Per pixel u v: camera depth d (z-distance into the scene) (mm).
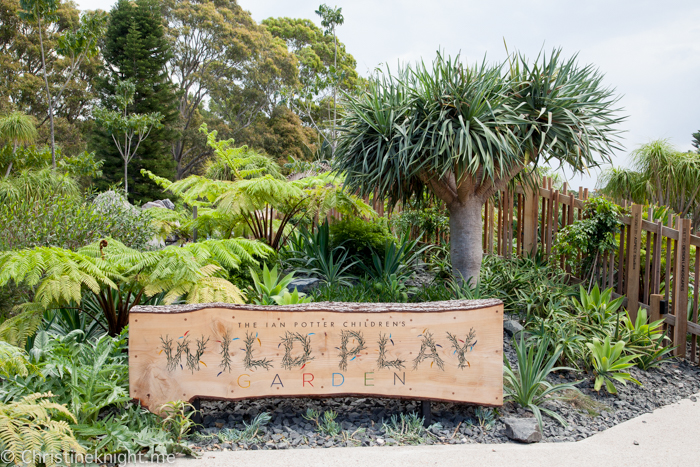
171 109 23594
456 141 4535
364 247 6203
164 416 2852
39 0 12812
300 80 32625
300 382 2996
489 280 5328
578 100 4898
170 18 28969
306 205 6758
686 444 2832
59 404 2646
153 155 22375
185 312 2926
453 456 2635
